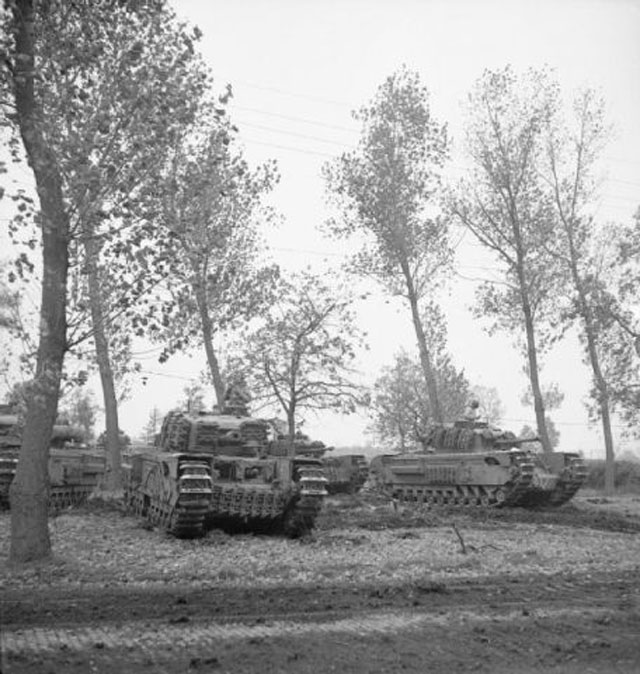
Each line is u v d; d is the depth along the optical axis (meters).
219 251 23.86
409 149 33.44
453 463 27.80
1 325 12.17
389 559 13.52
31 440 12.36
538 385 32.50
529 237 33.47
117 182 12.43
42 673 6.51
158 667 6.83
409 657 7.44
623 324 27.81
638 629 8.58
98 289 12.68
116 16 12.79
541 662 7.38
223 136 14.80
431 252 33.38
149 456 19.62
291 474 17.42
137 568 12.19
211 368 26.25
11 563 12.02
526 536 17.67
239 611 9.09
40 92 12.11
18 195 11.81
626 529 19.72
